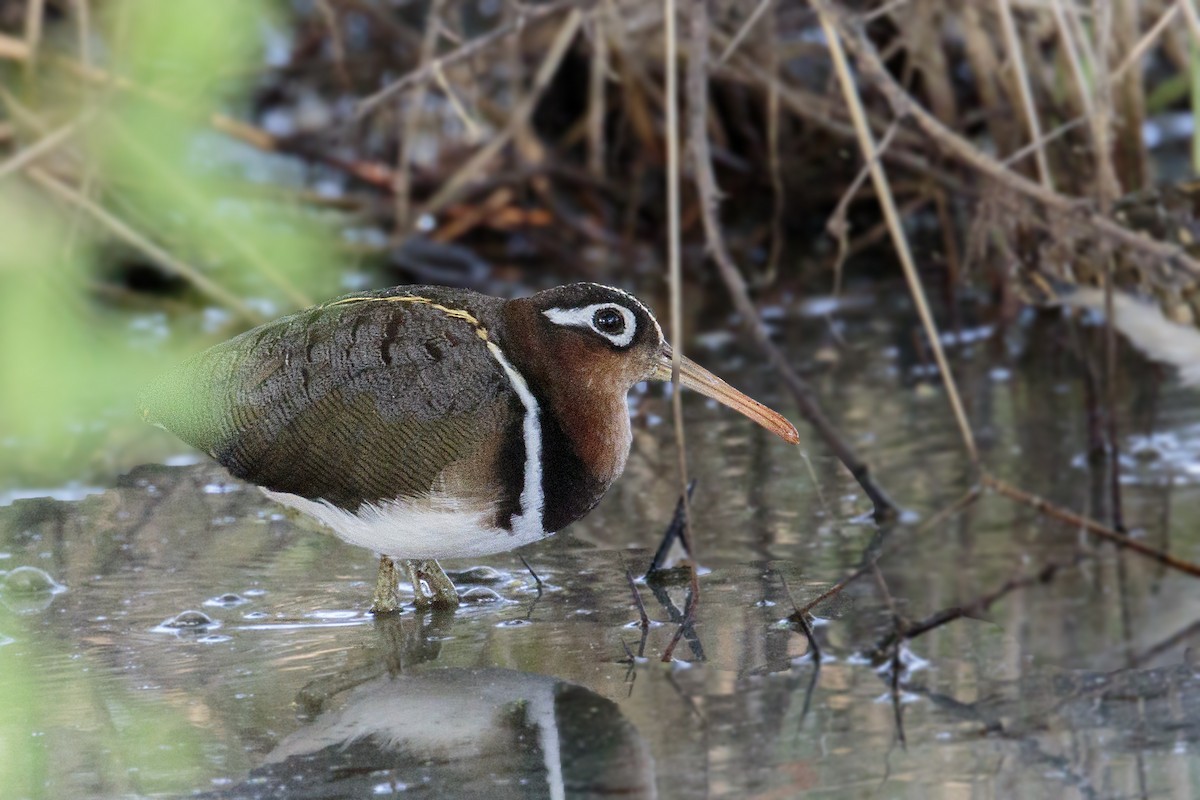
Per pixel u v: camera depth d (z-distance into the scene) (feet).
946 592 31.24
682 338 42.91
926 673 26.04
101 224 41.98
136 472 33.71
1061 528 33.60
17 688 24.89
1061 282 38.11
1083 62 41.22
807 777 22.16
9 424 36.70
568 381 26.91
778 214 43.80
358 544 27.22
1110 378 33.81
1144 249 34.06
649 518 31.68
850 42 34.76
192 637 26.66
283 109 52.39
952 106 43.86
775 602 28.04
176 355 39.40
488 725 23.66
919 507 34.22
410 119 45.01
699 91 33.86
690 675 25.38
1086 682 25.99
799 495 32.65
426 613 27.66
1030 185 34.53
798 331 43.39
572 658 25.96
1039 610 33.35
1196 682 26.20
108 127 39.34
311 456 26.20
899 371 40.68
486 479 26.07
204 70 28.07
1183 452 36.55
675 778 22.13
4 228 38.32
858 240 46.01
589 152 51.13
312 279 45.16
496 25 51.44
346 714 23.97
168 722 23.73
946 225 45.14
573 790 21.83
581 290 27.30
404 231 45.96
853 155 47.14
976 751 23.09
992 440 37.04
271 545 30.55
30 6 41.29
